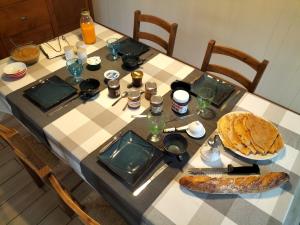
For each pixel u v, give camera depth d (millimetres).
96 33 1729
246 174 927
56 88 1264
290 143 1045
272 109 1197
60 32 2740
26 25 2395
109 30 1765
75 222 1467
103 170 924
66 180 1502
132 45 1598
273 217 809
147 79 1348
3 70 1366
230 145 1001
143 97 1249
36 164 838
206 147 995
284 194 871
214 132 1074
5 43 2311
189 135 1056
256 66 1353
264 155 972
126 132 1045
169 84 1320
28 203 1547
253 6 1793
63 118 1118
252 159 967
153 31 2570
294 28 1699
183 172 927
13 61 1456
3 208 1523
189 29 2283
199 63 2439
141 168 924
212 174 925
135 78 1262
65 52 1414
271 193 871
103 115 1139
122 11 2730
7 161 1759
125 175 899
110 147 989
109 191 908
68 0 2627
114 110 1165
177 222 789
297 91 1950
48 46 1574
